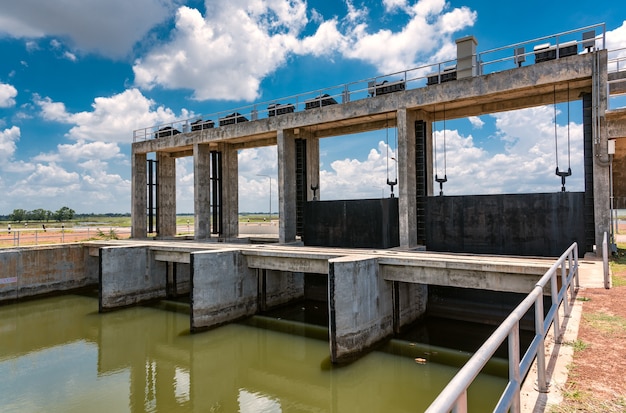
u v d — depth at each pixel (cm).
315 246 2397
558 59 1670
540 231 1783
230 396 1391
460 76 1973
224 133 2803
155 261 2645
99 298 2386
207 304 2006
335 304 1511
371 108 2145
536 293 454
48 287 2792
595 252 1645
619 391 484
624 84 2084
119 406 1304
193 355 1750
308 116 2395
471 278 1545
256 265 2177
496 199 1897
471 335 1820
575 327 723
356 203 2294
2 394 1388
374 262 1695
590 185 1720
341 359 1526
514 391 351
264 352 1755
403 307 1875
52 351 1836
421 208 2173
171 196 3572
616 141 2053
